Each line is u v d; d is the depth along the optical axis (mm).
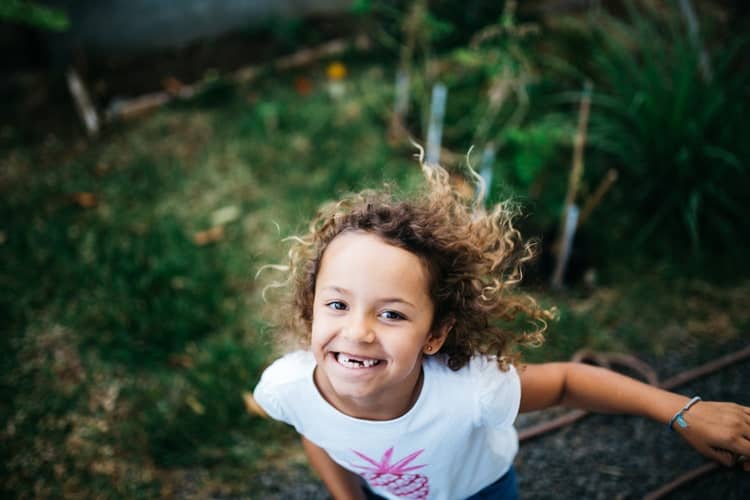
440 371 1456
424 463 1505
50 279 2982
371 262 1270
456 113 3789
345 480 1748
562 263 2914
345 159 3631
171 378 2627
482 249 1482
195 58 4379
